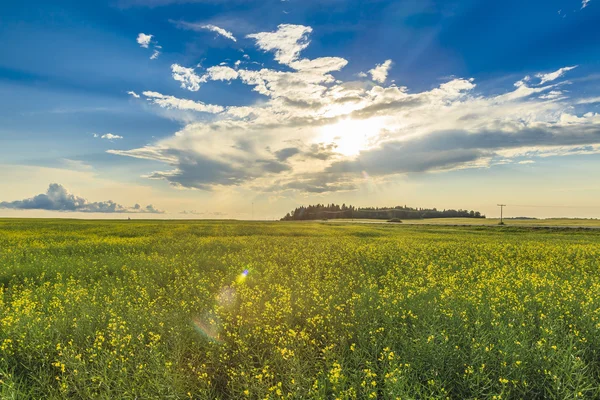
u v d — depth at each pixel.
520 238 39.69
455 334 6.96
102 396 5.20
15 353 6.70
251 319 8.27
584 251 22.98
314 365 6.24
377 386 5.52
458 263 18.84
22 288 13.27
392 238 36.62
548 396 4.96
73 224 57.56
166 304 10.44
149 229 45.72
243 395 5.57
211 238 33.16
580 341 6.46
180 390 5.41
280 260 19.20
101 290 11.81
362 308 8.68
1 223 57.97
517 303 9.25
